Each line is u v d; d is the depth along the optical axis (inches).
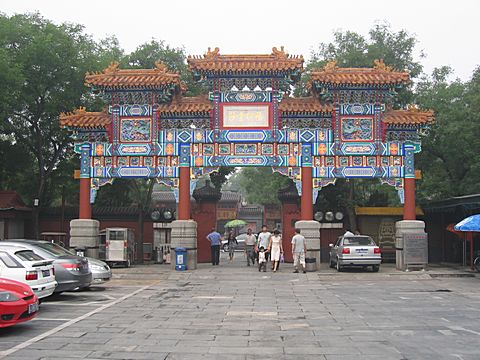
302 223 961.5
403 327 456.8
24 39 1139.3
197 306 580.4
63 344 392.5
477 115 1130.0
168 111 979.9
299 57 968.3
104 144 995.9
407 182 973.2
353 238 940.6
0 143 1190.3
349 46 1339.8
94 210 1227.9
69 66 1143.0
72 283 621.3
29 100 1117.1
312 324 471.5
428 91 1259.8
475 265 948.0
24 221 1202.0
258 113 983.0
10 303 417.1
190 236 976.9
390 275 887.1
